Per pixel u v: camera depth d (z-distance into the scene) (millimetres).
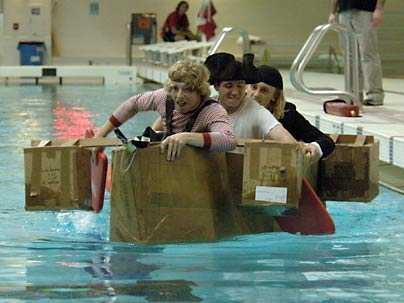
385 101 22016
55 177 10133
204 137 9617
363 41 20203
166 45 41469
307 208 10281
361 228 10773
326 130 17859
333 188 11062
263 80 11047
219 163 9914
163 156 9508
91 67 41875
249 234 10219
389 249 9539
